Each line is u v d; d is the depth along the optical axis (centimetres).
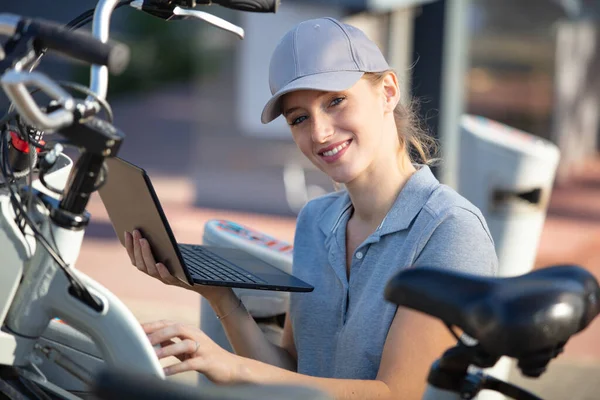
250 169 1054
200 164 1050
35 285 169
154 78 2167
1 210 168
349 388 210
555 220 1043
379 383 214
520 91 1434
